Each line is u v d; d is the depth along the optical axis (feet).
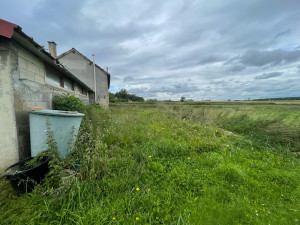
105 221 3.74
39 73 8.93
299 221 4.05
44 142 6.22
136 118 18.90
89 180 5.18
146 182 5.68
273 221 4.05
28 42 6.70
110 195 4.78
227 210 4.36
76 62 44.19
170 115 23.04
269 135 11.19
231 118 16.35
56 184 4.97
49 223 3.72
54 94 11.64
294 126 11.10
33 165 5.51
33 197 4.39
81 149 6.62
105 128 11.59
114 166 6.53
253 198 5.05
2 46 6.09
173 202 4.65
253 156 8.65
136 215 4.05
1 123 6.22
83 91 30.91
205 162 7.54
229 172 6.40
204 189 5.31
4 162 6.31
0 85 6.16
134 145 9.16
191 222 3.95
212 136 12.28
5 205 4.27
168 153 8.70
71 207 4.12
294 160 8.29
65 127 6.53
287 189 5.52
